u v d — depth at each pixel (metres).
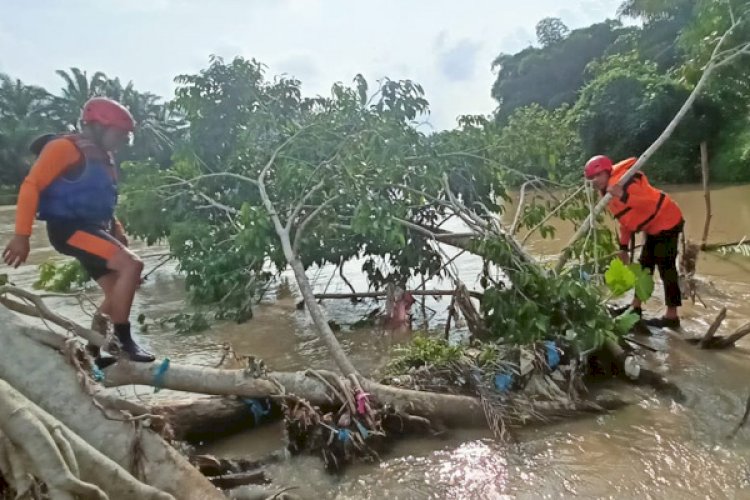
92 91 46.00
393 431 4.30
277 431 4.49
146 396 4.96
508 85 40.94
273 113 7.81
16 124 42.47
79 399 3.04
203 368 4.30
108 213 4.04
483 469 3.85
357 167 6.38
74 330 3.75
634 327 6.26
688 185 20.97
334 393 4.26
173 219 7.09
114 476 2.72
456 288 6.09
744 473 3.60
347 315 7.64
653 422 4.35
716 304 7.02
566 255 6.28
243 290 6.55
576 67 38.22
